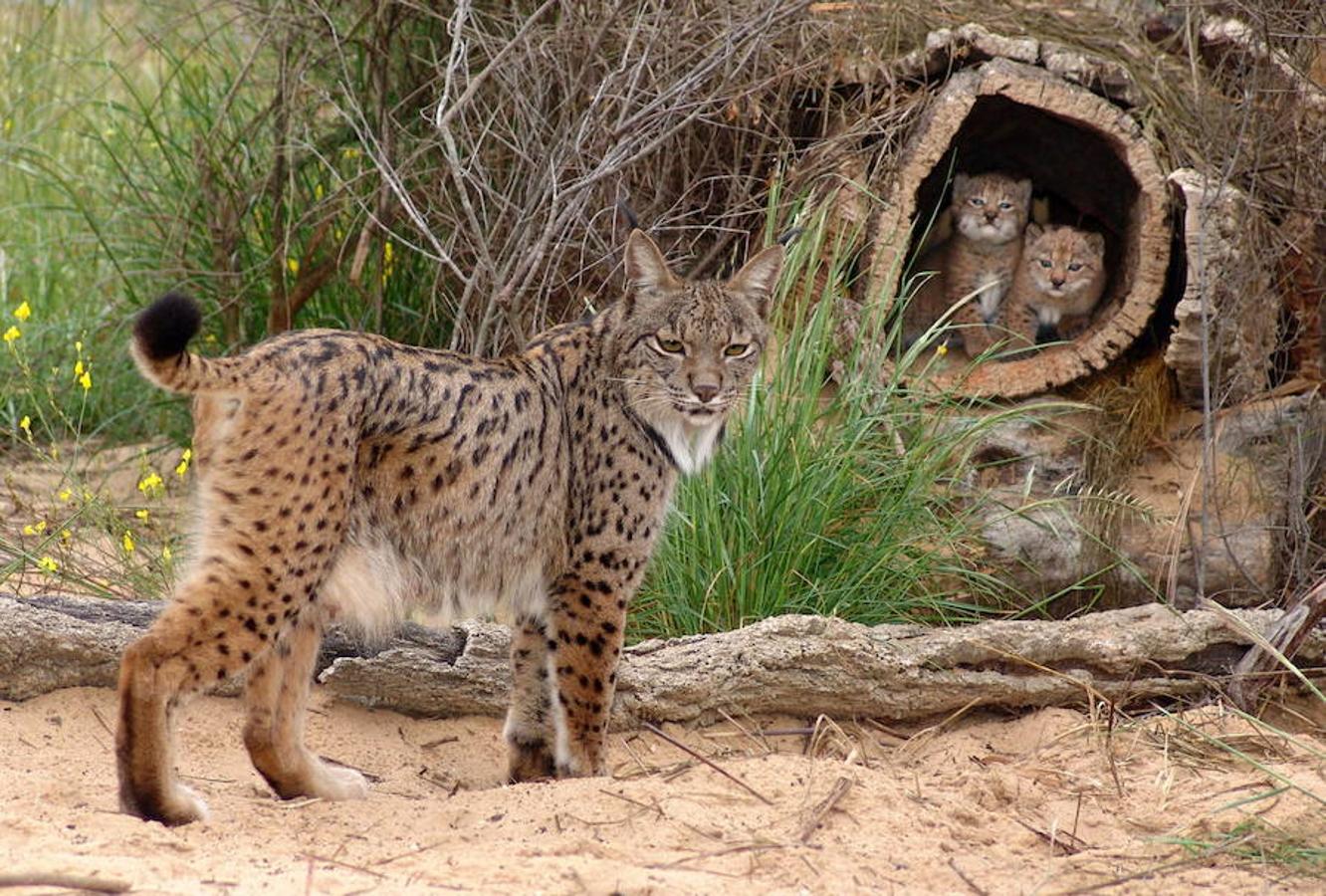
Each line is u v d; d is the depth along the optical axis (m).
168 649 7.41
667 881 6.93
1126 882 7.46
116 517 11.94
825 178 12.44
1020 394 12.54
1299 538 11.64
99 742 9.02
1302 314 12.41
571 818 7.80
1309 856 7.74
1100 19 13.48
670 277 9.31
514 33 13.12
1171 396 12.66
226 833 7.46
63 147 17.86
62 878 6.37
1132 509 11.89
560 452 8.78
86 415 14.94
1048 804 8.64
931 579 11.58
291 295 14.11
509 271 12.38
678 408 9.11
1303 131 12.16
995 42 12.35
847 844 7.69
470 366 8.40
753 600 10.82
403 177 12.85
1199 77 12.91
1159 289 12.32
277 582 7.54
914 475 11.34
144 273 14.65
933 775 9.18
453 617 8.62
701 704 9.81
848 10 12.82
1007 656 10.01
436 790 9.08
